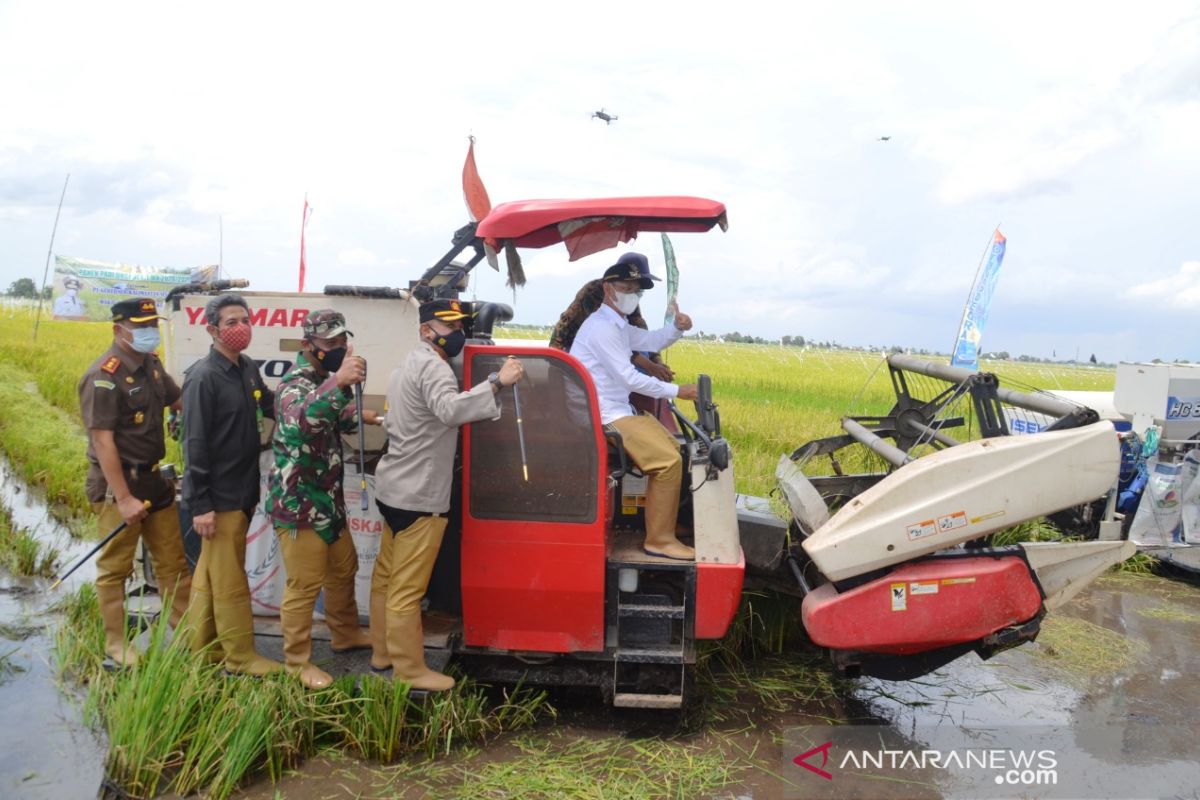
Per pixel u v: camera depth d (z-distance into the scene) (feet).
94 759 12.84
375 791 12.34
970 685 17.20
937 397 19.35
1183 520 25.04
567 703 15.51
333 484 13.89
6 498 28.53
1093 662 18.48
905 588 13.69
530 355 13.99
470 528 14.11
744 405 52.60
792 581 16.94
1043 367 180.55
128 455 14.43
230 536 13.85
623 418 14.78
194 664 13.55
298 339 15.14
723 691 16.35
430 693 13.73
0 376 57.31
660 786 12.84
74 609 17.56
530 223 14.12
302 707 13.20
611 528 16.48
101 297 79.41
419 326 14.12
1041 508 13.79
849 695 16.48
